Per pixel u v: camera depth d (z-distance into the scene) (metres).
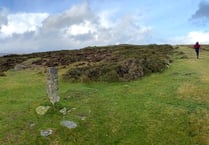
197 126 24.44
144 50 63.25
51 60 62.59
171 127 24.44
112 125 24.95
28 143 22.62
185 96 30.64
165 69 44.69
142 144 22.73
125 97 31.25
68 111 27.06
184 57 57.03
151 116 26.16
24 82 41.59
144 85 35.97
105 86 36.59
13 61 65.06
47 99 30.20
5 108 28.97
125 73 39.81
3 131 24.08
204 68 45.41
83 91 33.97
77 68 43.28
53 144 22.69
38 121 25.31
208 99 29.64
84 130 24.28
